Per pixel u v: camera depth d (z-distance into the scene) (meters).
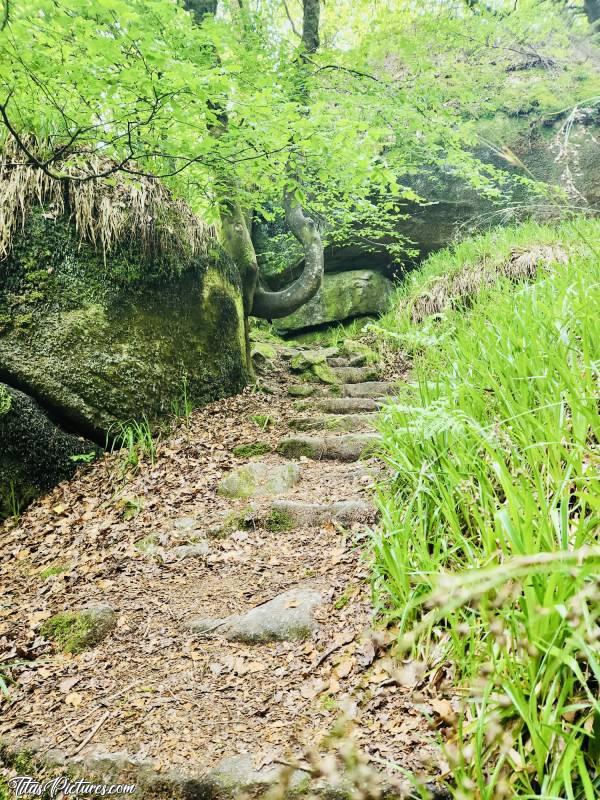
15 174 4.14
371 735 1.48
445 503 1.82
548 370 1.96
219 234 6.17
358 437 3.96
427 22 6.36
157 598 2.58
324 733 1.55
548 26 7.25
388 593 2.02
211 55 4.61
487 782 1.22
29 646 2.34
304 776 1.44
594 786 1.10
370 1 7.91
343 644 1.92
